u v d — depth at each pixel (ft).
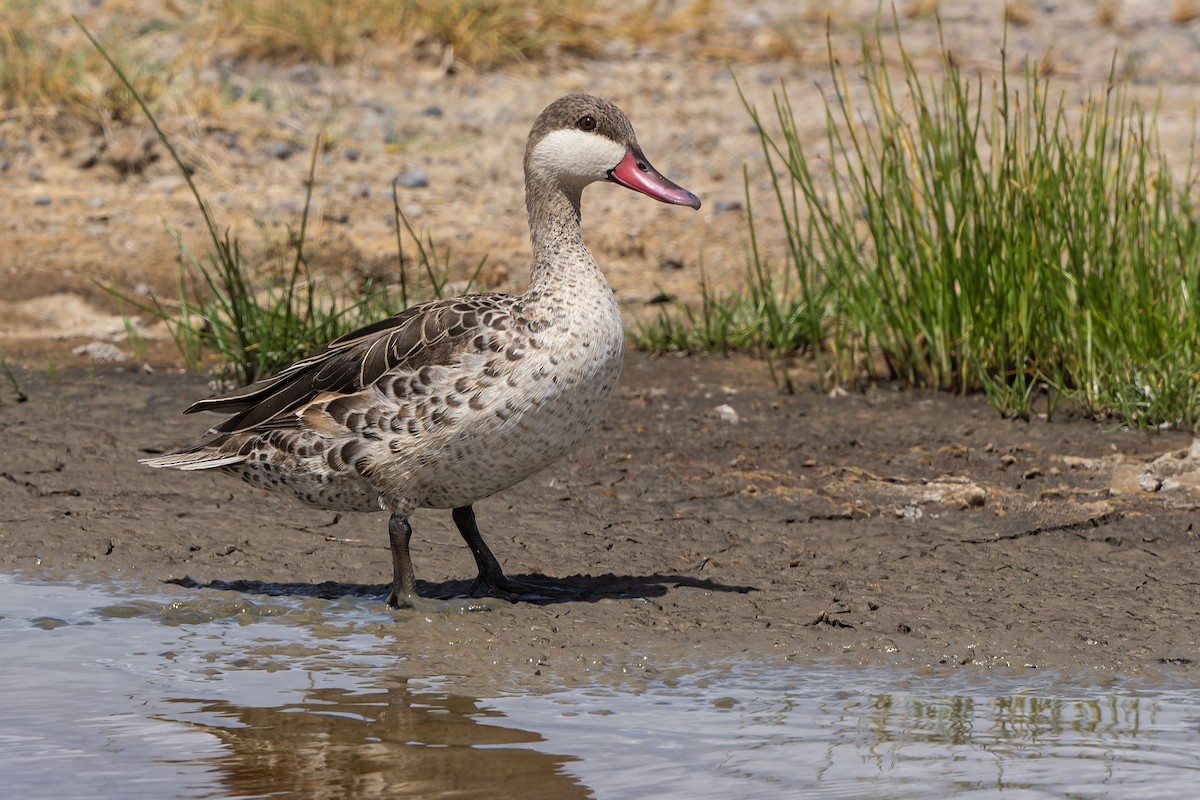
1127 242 43.86
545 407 27.55
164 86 66.85
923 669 26.12
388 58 72.38
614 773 21.83
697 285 56.34
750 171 65.87
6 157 62.80
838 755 22.33
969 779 21.36
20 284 53.78
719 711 24.23
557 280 27.99
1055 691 24.97
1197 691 24.90
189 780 21.86
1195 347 41.78
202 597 30.30
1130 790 20.88
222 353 46.78
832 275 46.60
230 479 37.93
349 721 24.03
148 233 58.34
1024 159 44.01
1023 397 42.73
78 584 31.12
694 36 81.15
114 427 41.98
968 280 44.11
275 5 71.97
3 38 68.23
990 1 89.92
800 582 30.55
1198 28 85.97
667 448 40.01
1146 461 38.04
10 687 25.64
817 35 81.87
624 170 29.50
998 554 31.94
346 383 28.48
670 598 29.71
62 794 21.45
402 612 29.22
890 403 44.16
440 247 57.77
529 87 72.28
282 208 60.34
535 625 28.37
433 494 28.73
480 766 22.17
